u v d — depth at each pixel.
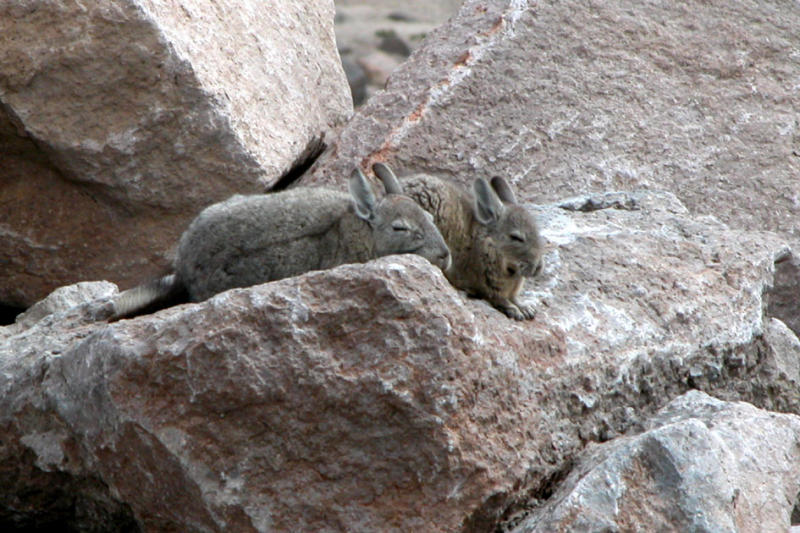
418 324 15.28
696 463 15.14
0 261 26.83
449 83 29.47
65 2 25.05
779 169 29.58
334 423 15.16
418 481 15.19
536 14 31.38
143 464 15.73
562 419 16.86
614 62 30.86
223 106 25.98
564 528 14.58
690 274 20.12
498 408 15.77
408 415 15.07
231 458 15.21
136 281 26.80
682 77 31.05
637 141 29.31
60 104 25.36
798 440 16.86
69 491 17.28
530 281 19.11
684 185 28.86
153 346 15.36
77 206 26.61
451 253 19.52
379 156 28.03
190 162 26.11
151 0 25.64
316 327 15.27
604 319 18.33
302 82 30.42
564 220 22.34
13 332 22.12
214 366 15.12
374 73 61.41
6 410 17.22
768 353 20.72
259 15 29.70
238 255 18.55
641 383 18.20
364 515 15.14
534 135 28.89
